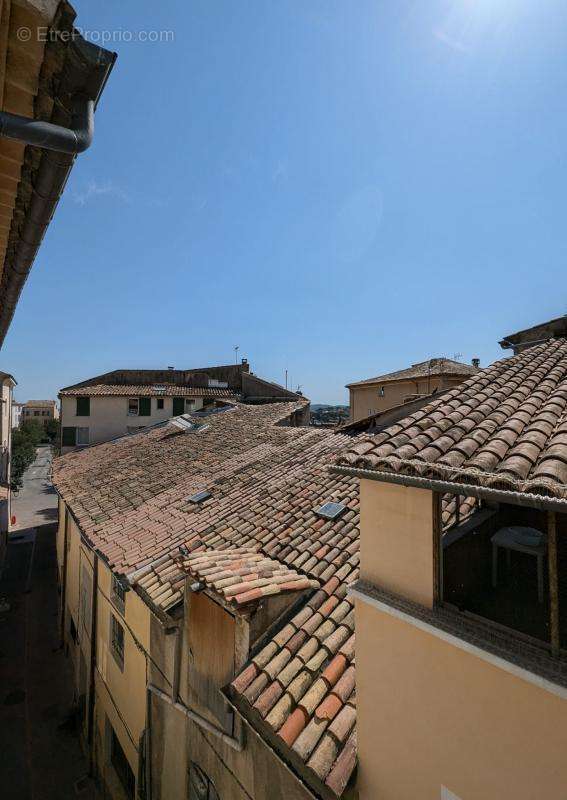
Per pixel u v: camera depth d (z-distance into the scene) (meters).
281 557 6.56
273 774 4.37
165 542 8.31
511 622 2.96
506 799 2.53
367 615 3.49
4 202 3.91
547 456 2.73
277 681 4.40
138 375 35.72
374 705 3.39
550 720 2.37
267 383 36.50
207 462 13.67
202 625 5.81
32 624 16.84
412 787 3.06
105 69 2.62
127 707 8.30
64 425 30.88
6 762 10.27
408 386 26.06
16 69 2.68
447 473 2.81
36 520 33.25
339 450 10.84
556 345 5.90
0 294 5.90
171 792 6.56
